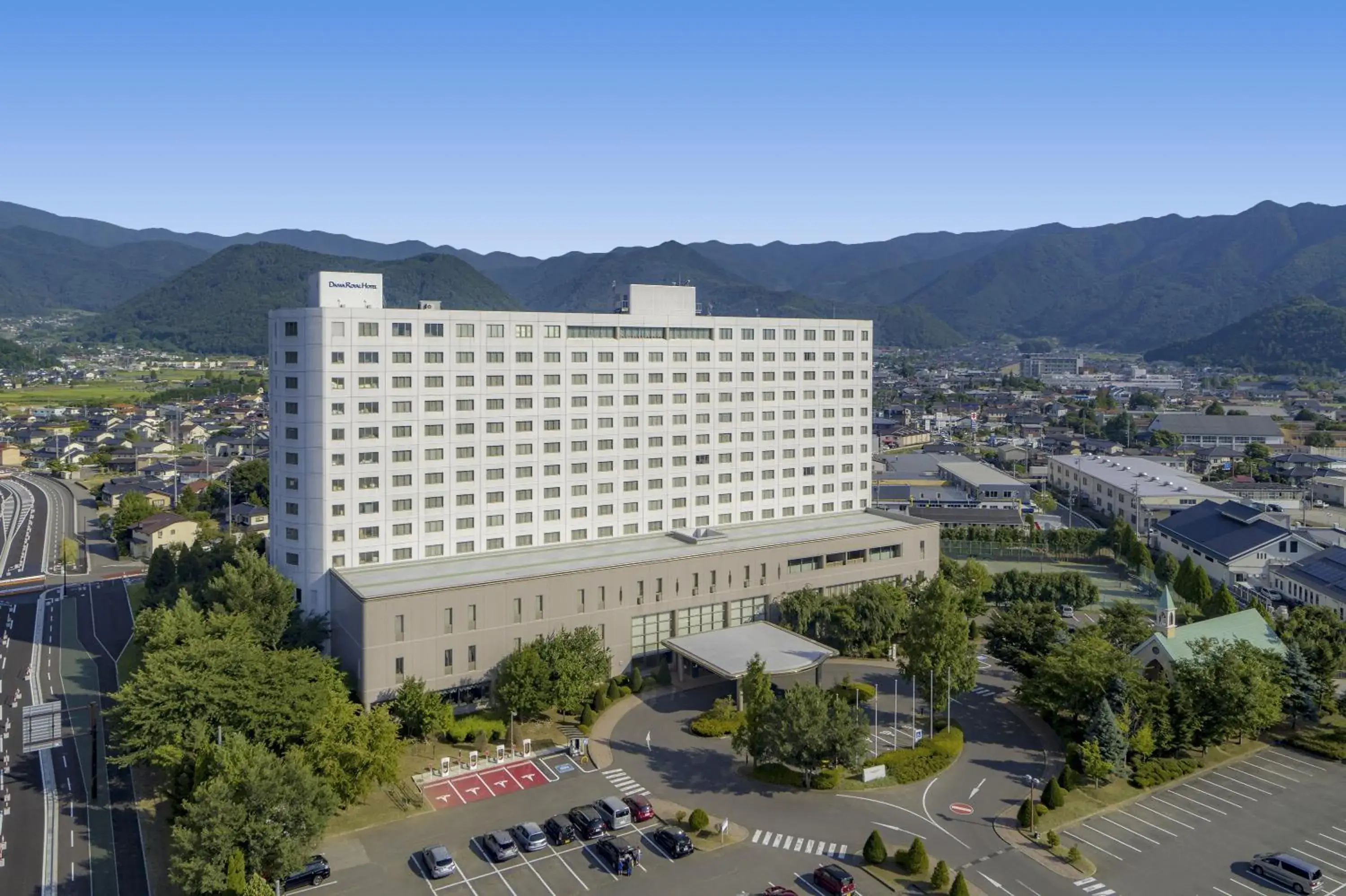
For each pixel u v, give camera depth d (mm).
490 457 125688
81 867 74375
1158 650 104750
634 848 76000
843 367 160500
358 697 103375
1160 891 70438
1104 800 84938
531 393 128375
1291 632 112312
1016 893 70000
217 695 82312
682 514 143750
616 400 135875
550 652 103062
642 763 93812
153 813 83875
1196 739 94062
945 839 78250
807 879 72125
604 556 124688
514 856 75562
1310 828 80125
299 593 116750
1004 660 112750
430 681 105500
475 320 123312
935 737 98438
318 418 113750
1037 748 97812
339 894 69875
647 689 114688
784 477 154750
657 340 139375
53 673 121062
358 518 116812
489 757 94375
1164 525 191625
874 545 142875
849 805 84562
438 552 122562
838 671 120875
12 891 71000
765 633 120125
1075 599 151875
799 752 85500
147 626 106125
